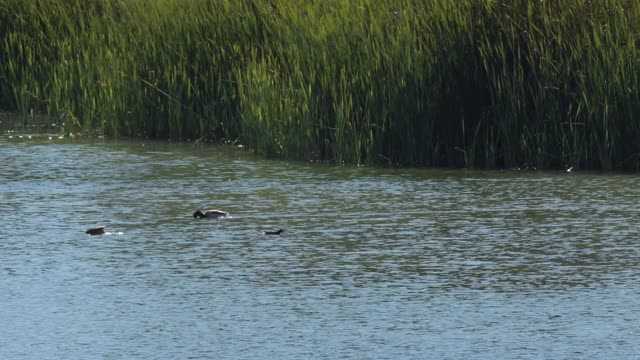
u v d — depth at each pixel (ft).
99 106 232.73
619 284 121.70
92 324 110.42
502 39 194.70
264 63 209.36
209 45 223.71
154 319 111.55
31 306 115.75
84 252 135.44
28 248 137.28
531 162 191.11
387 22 200.95
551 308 114.11
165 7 230.27
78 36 249.75
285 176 182.70
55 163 193.67
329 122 199.41
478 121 194.80
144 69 227.81
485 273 125.80
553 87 190.39
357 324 109.60
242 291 119.96
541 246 136.67
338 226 146.92
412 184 175.22
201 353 102.32
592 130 188.24
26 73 251.19
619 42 189.98
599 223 147.64
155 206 159.74
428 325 109.19
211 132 221.25
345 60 199.31
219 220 151.02
